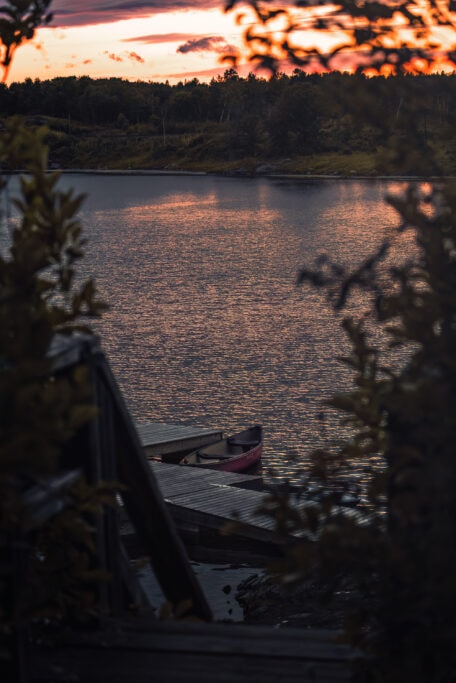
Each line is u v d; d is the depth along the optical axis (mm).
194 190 158500
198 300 52000
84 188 167375
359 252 68875
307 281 2977
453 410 2811
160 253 75562
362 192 137375
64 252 3877
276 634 4168
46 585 3730
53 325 3863
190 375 34344
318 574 3096
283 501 3334
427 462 2947
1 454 2436
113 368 35625
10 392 2512
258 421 28328
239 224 97750
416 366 3127
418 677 2959
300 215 105375
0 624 3098
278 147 173000
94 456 4125
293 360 36281
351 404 3604
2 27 3957
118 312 48344
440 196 2910
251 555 14555
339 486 3615
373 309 3082
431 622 2971
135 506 4664
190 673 3795
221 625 4301
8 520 2887
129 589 4660
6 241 47375
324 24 3062
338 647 4000
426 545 2854
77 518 3613
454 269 2955
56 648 4074
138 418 29047
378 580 3182
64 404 2645
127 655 3984
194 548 15195
